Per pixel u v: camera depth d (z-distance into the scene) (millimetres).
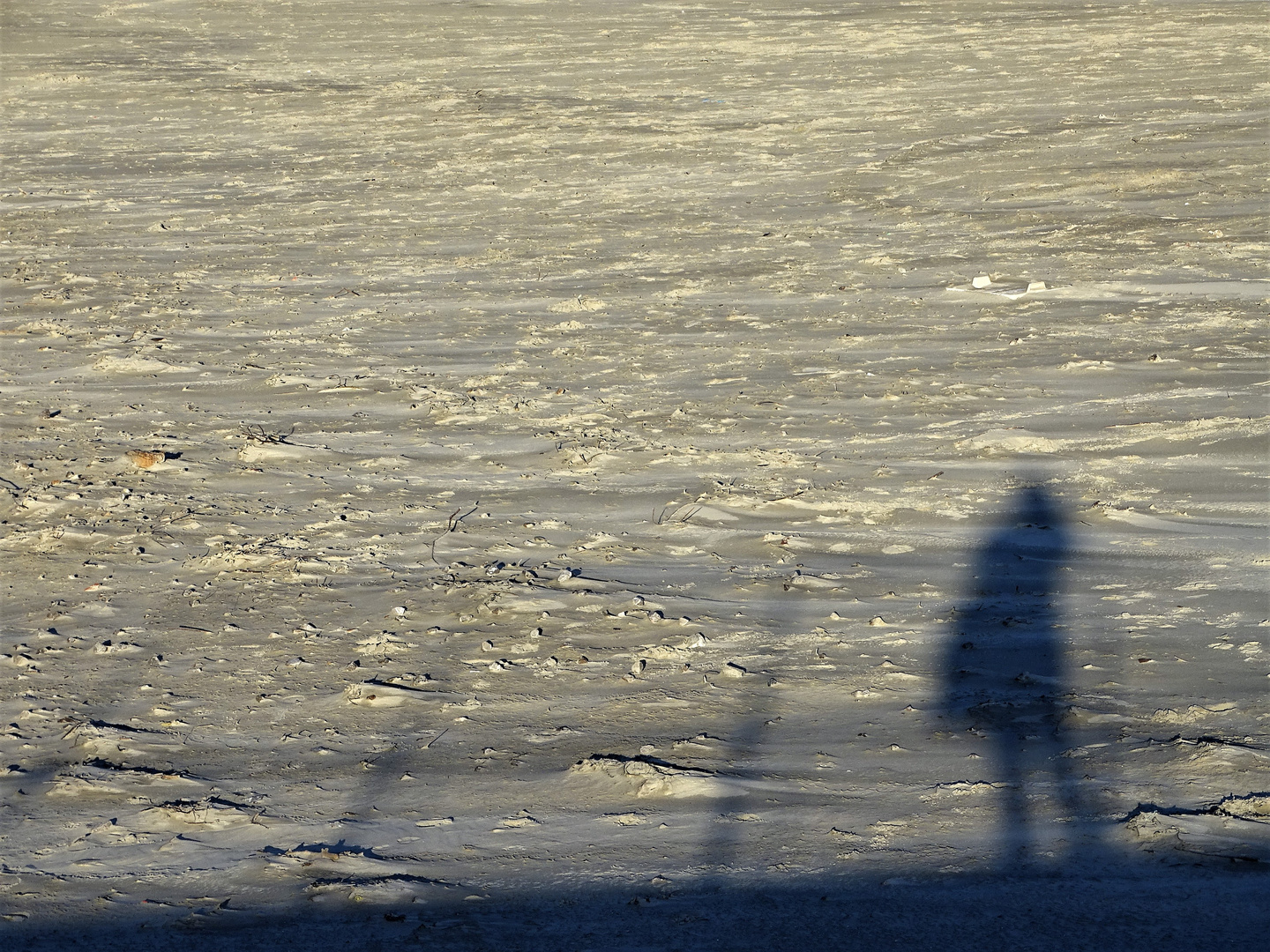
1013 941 3709
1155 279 13789
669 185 19875
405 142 23578
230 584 7848
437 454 10094
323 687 6398
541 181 20484
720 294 14398
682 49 31234
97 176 21828
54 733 6039
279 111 26344
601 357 12430
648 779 5113
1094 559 7582
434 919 4125
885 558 7805
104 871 4688
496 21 35000
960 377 11250
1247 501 8281
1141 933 3721
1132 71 26188
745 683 6180
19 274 16078
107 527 8805
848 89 26297
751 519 8547
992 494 8711
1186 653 6160
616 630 6922
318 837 4867
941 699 5871
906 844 4508
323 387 11805
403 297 14797
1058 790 4852
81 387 12086
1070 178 18500
